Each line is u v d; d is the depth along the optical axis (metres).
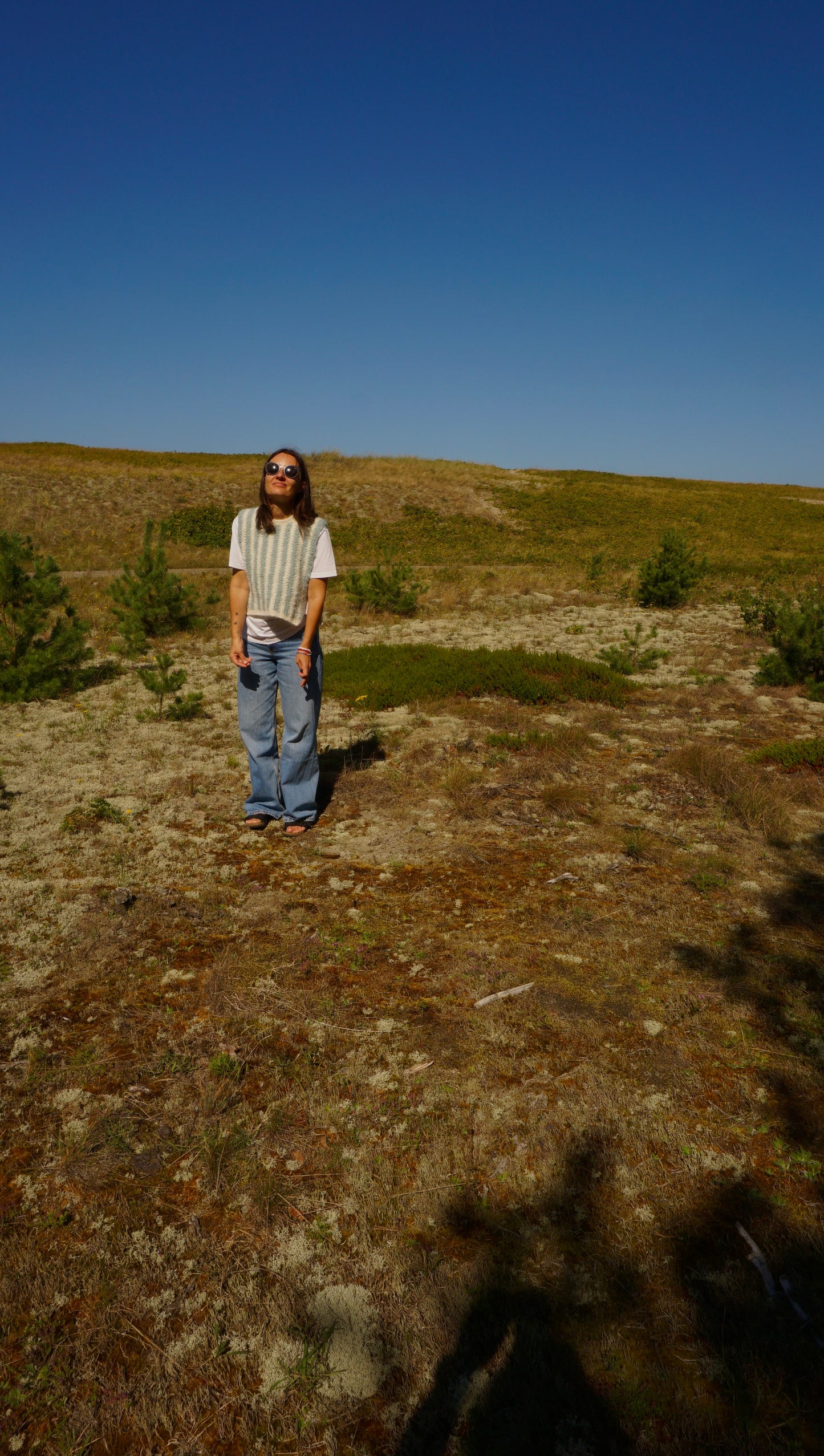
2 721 6.72
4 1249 1.78
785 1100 2.23
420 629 12.37
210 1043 2.47
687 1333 1.61
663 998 2.69
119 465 36.75
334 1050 2.45
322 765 5.34
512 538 31.23
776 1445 1.40
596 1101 2.22
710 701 7.59
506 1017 2.59
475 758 5.53
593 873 3.71
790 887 3.54
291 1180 1.98
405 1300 1.68
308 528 3.81
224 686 8.24
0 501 27.27
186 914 3.26
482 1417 1.48
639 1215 1.88
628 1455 1.41
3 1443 1.44
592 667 8.21
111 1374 1.55
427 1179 1.98
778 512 39.31
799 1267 1.74
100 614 13.01
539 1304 1.67
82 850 3.92
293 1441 1.44
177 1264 1.77
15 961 2.90
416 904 3.39
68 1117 2.18
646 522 34.97
